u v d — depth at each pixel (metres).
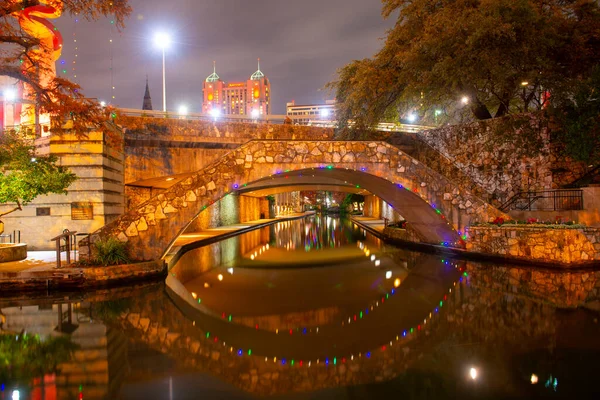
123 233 13.76
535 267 14.87
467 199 17.38
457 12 19.64
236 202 41.88
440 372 6.11
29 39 12.27
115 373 6.26
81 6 12.38
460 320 8.80
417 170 16.84
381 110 24.97
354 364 6.59
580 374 5.92
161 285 12.93
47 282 12.02
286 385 5.81
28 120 19.30
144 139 20.61
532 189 19.12
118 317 9.41
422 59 21.03
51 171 14.53
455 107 28.27
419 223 19.86
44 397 5.45
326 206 104.69
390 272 15.33
